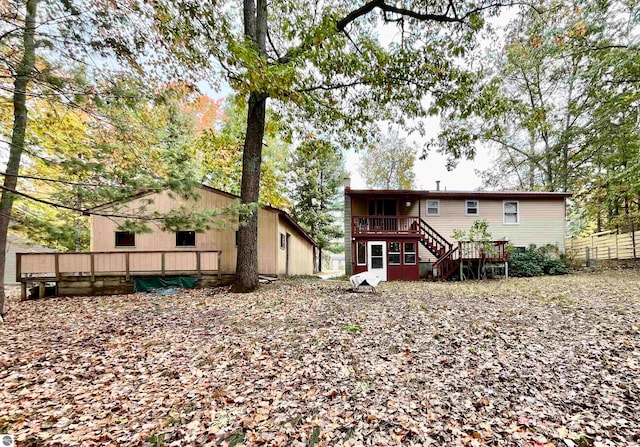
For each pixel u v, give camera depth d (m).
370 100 10.17
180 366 4.21
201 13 5.86
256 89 6.15
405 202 16.05
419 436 2.72
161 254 10.69
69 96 4.17
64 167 4.25
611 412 2.96
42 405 3.33
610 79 13.09
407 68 8.85
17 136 4.50
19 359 4.55
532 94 19.88
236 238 12.66
